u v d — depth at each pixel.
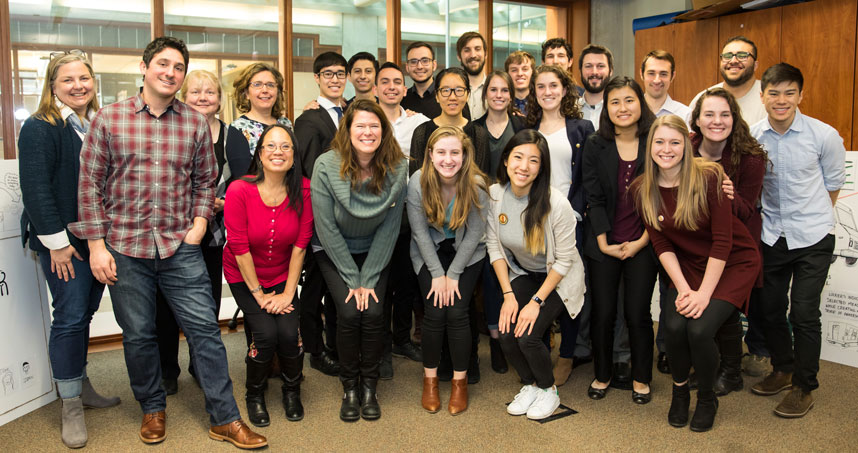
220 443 2.41
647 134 2.64
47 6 3.43
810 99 3.89
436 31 4.67
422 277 2.68
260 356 2.49
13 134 3.39
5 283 2.59
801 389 2.60
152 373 2.39
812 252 2.62
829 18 3.75
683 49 4.54
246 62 4.05
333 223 2.52
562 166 2.96
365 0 4.40
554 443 2.38
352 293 2.55
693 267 2.51
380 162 2.49
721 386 2.81
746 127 2.58
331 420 2.60
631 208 2.66
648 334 2.71
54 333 2.38
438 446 2.36
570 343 2.91
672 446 2.34
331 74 3.25
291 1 4.11
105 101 3.66
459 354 2.64
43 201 2.22
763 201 2.77
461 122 3.15
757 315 3.04
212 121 2.93
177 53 2.20
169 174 2.27
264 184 2.42
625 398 2.81
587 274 3.04
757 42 4.11
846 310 3.17
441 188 2.61
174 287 2.35
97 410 2.72
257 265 2.54
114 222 2.24
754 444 2.35
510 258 2.74
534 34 5.08
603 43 5.21
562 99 3.03
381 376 3.06
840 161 2.66
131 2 3.68
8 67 3.34
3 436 2.47
